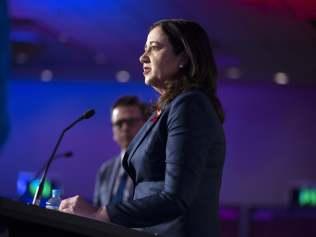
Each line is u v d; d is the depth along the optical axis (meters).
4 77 4.88
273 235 15.07
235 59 22.28
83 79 25.12
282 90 25.14
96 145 25.55
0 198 3.35
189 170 4.23
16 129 25.84
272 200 25.03
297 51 20.64
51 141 25.78
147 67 4.78
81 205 4.29
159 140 4.48
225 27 18.06
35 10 17.94
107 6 16.84
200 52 4.67
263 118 25.27
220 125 4.56
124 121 9.88
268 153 25.14
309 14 15.83
